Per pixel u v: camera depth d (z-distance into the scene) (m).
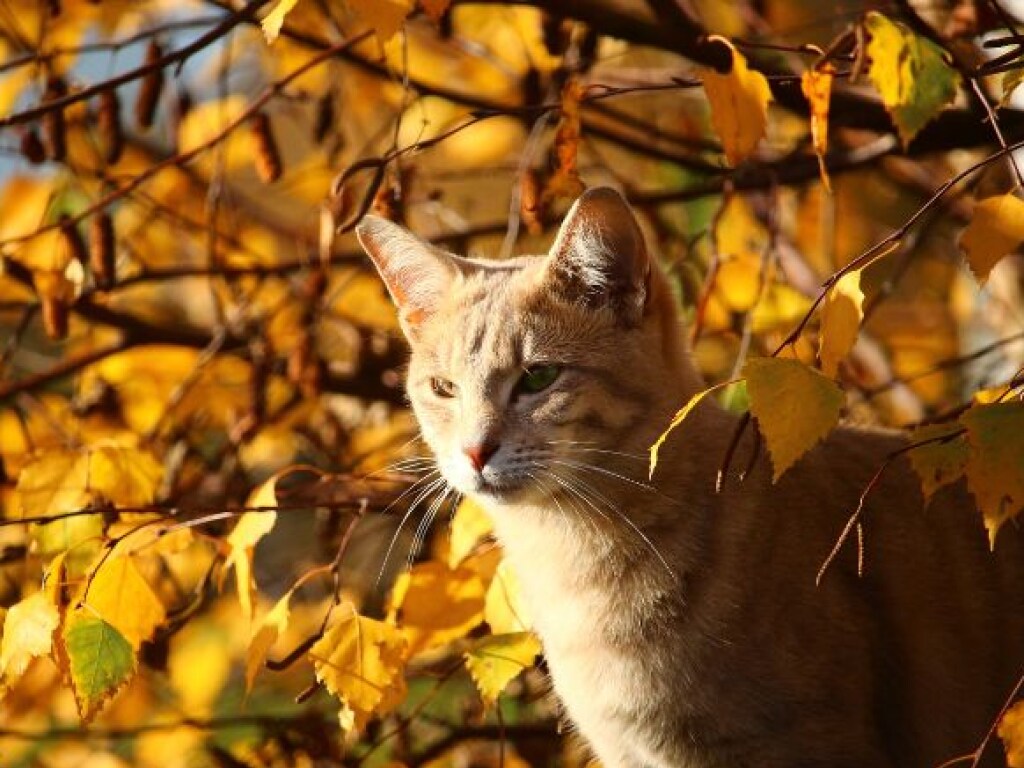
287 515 10.41
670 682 6.55
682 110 9.77
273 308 9.15
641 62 10.40
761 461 6.63
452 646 8.30
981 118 7.73
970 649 6.55
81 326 9.90
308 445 9.30
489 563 7.23
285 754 8.22
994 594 6.60
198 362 8.77
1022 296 9.70
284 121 11.46
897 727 6.55
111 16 8.97
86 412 8.88
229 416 9.30
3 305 9.26
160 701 9.09
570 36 8.68
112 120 8.30
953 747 6.55
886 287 8.40
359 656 6.28
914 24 7.00
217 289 9.41
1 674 6.35
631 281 6.83
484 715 7.36
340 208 8.09
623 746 6.80
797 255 9.44
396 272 7.34
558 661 6.86
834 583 6.45
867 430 7.08
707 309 8.65
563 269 6.89
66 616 6.18
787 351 6.60
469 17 9.00
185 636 9.02
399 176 7.73
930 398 9.88
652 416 6.79
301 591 9.66
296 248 10.23
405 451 8.77
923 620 6.54
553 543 6.83
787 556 6.47
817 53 6.60
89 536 6.77
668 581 6.57
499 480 6.80
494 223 9.79
